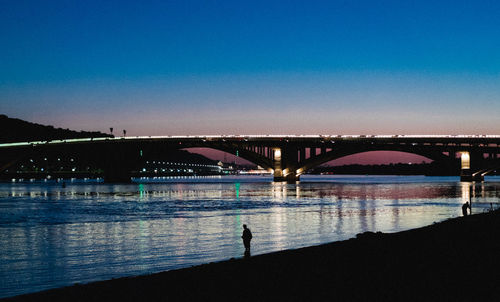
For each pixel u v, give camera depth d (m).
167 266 33.50
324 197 116.25
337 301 18.91
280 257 29.11
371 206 87.69
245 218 67.44
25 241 46.91
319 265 26.28
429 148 194.50
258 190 157.25
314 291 20.61
